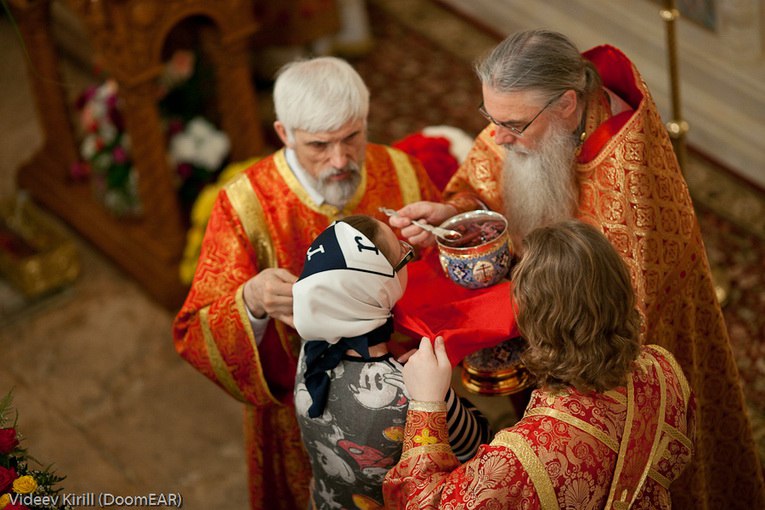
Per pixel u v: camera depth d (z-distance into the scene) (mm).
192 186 4992
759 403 3971
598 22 5488
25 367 4691
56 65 5078
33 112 6289
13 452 2287
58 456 4234
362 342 2213
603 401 2066
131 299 4996
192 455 4207
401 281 2279
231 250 2852
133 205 5047
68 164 5406
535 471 2000
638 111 2449
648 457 2113
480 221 2559
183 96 5133
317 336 2219
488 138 2836
